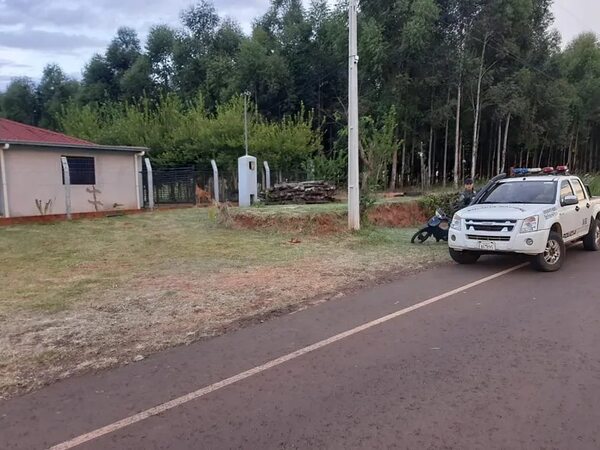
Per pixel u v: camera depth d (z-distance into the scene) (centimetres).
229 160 2689
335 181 2350
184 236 1288
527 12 2919
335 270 873
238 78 3497
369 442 316
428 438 319
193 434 332
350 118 1241
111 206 1858
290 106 3512
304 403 373
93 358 476
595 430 324
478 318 580
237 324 575
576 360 444
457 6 2822
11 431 341
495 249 853
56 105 5391
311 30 3569
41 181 1644
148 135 3086
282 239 1225
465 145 3688
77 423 351
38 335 542
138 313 623
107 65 4962
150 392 399
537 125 3306
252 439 324
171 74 4494
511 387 392
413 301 662
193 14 4188
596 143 4981
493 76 2998
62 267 920
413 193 2353
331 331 542
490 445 309
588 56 4019
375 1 2870
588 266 898
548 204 895
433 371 427
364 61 2856
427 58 2852
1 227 1439
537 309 615
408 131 3053
